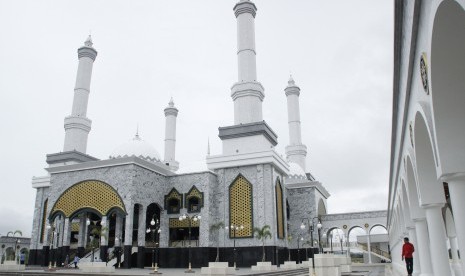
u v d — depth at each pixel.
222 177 40.22
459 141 6.96
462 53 6.05
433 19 5.48
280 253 39.56
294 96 60.19
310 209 49.22
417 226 15.40
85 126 47.59
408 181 15.20
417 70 8.09
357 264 50.41
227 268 24.06
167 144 57.12
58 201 39.00
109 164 37.03
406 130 12.50
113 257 36.34
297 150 58.38
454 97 6.70
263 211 37.69
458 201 7.30
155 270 27.41
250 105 42.06
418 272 18.20
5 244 56.16
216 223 39.03
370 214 52.53
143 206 36.78
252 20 44.78
